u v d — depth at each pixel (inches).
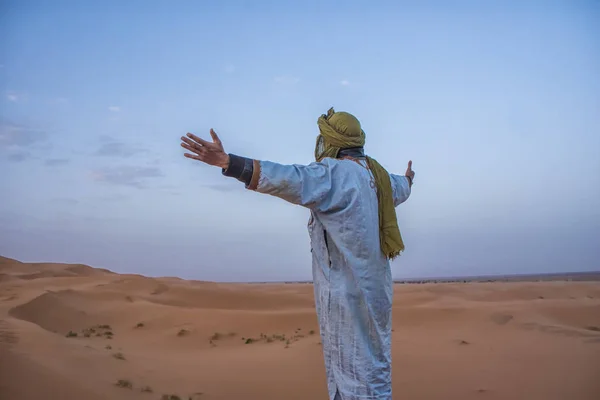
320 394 501.0
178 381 535.8
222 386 530.3
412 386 512.4
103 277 1975.9
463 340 830.5
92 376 453.1
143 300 1508.4
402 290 2009.1
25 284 1722.4
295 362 674.2
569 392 470.6
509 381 524.4
